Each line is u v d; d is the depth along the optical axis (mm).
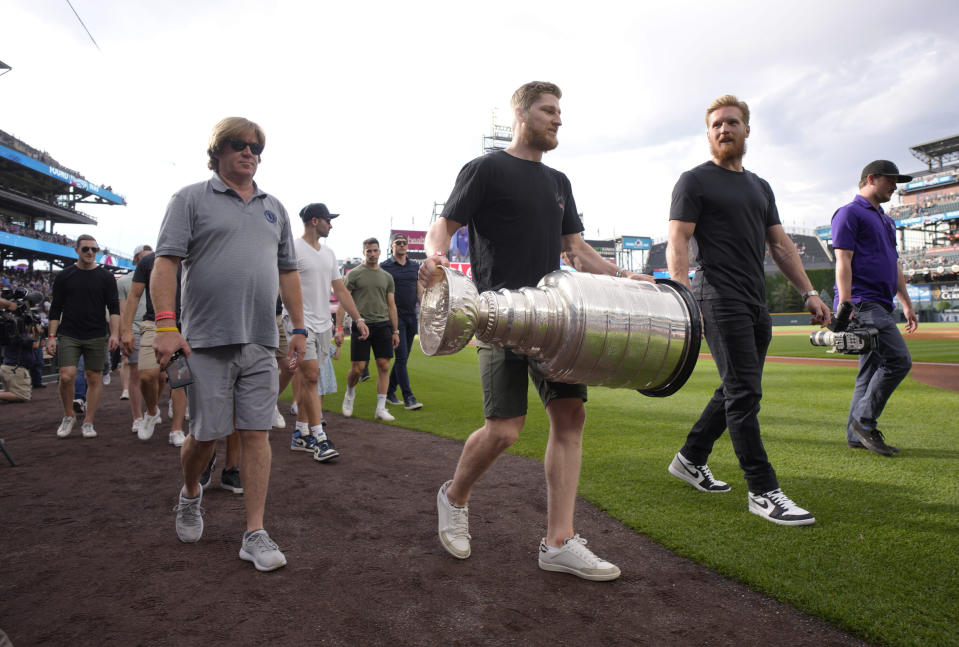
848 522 2518
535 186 2275
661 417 5395
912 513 2602
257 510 2320
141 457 4277
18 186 42406
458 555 2299
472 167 2221
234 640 1683
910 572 2016
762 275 2924
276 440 4887
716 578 2084
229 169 2488
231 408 2404
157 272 2312
